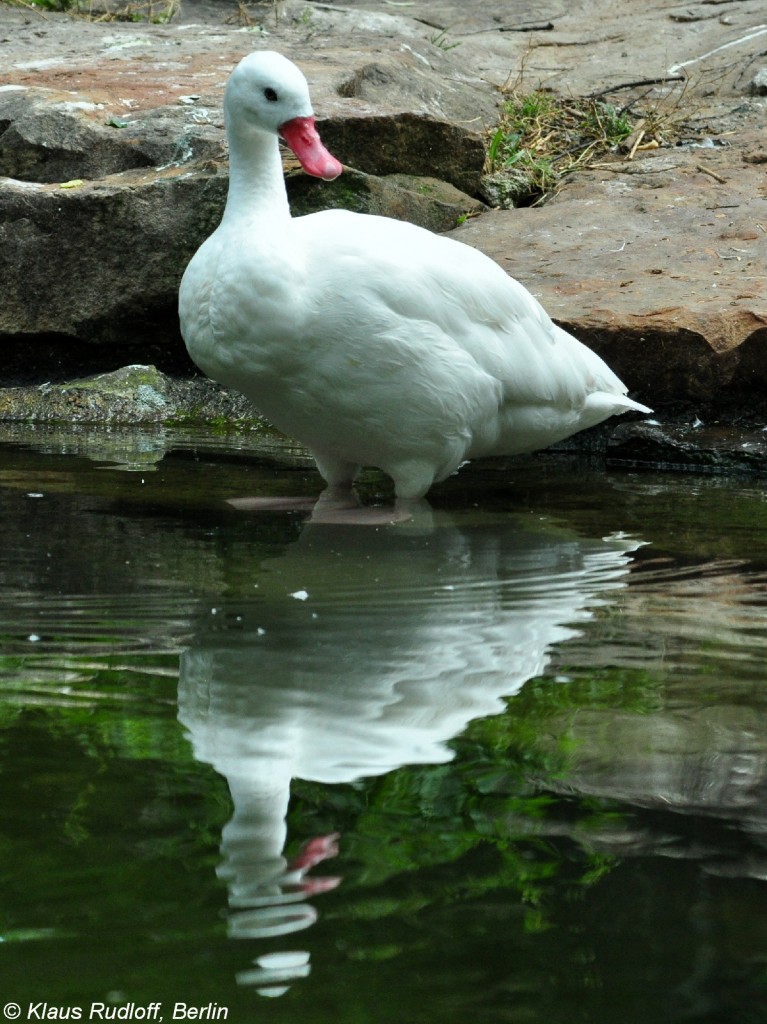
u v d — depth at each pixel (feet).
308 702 14.88
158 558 21.24
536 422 26.66
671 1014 9.41
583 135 49.75
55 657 16.37
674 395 32.14
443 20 67.62
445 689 15.29
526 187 44.98
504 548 22.24
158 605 18.57
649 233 38.47
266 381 24.17
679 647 16.93
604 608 18.66
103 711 14.58
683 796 12.53
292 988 9.61
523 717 14.46
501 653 16.62
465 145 42.68
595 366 27.91
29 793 12.50
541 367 26.12
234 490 26.76
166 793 12.50
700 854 11.48
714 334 31.50
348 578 20.12
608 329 31.86
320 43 53.57
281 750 13.51
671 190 42.19
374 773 12.97
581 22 65.67
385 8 69.62
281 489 26.96
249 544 22.26
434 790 12.60
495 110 51.49
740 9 62.75
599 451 31.89
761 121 49.11
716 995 9.61
